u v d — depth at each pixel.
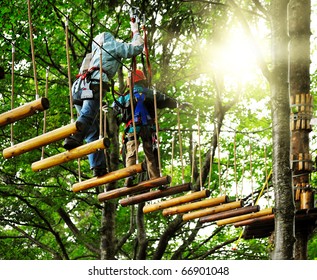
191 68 16.94
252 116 19.03
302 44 11.58
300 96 11.39
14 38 14.85
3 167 16.23
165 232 16.02
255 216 9.83
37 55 15.52
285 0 10.03
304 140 11.32
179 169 19.11
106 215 15.36
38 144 7.04
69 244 18.58
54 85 17.05
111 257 15.12
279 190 9.45
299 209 11.11
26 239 17.89
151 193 8.75
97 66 8.04
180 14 13.16
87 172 17.64
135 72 8.43
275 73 9.84
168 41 14.20
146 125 8.64
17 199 16.81
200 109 17.56
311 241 17.80
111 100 16.78
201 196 8.95
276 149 9.59
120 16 15.19
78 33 16.75
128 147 8.66
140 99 8.64
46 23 14.75
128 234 16.39
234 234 20.09
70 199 15.70
